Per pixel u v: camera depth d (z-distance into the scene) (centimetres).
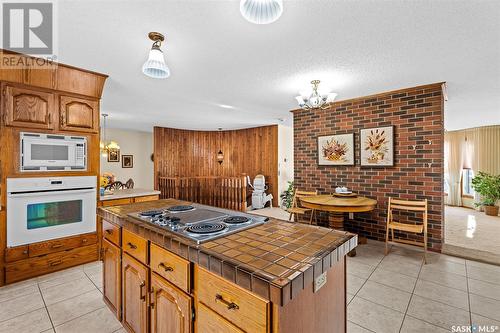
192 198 684
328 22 177
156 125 673
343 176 393
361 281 241
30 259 236
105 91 347
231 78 292
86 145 273
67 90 256
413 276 252
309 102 303
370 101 363
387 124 347
